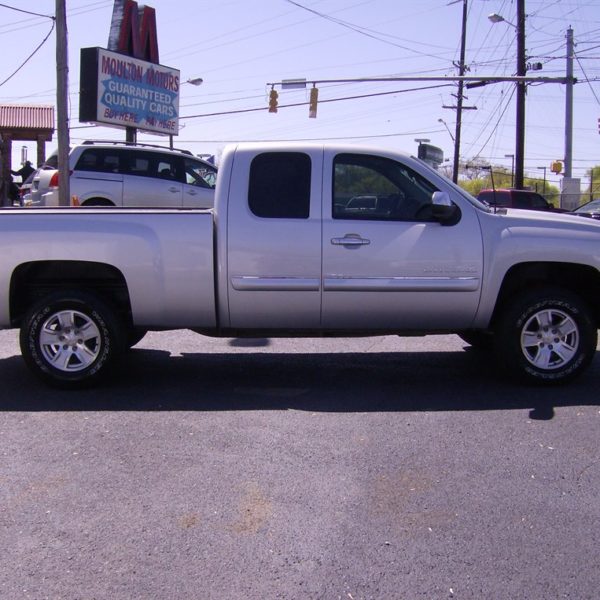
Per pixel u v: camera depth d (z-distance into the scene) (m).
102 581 3.71
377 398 6.63
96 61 23.30
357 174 6.79
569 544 4.06
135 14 25.42
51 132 30.75
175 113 27.97
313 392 6.84
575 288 7.20
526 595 3.59
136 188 15.31
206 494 4.65
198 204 15.86
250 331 6.96
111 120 24.25
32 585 3.68
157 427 5.86
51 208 6.88
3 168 23.56
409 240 6.65
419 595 3.59
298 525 4.25
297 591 3.62
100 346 6.81
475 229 6.70
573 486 4.77
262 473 4.96
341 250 6.65
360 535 4.14
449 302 6.73
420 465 5.09
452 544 4.05
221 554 3.95
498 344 6.90
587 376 7.36
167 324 6.83
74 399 6.62
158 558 3.91
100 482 4.83
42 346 6.79
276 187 6.74
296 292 6.68
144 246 6.63
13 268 6.65
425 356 8.25
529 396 6.66
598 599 3.56
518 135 31.62
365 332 6.95
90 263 6.79
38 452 5.34
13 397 6.68
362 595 3.59
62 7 17.81
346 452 5.32
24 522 4.30
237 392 6.85
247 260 6.65
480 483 4.81
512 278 6.90
